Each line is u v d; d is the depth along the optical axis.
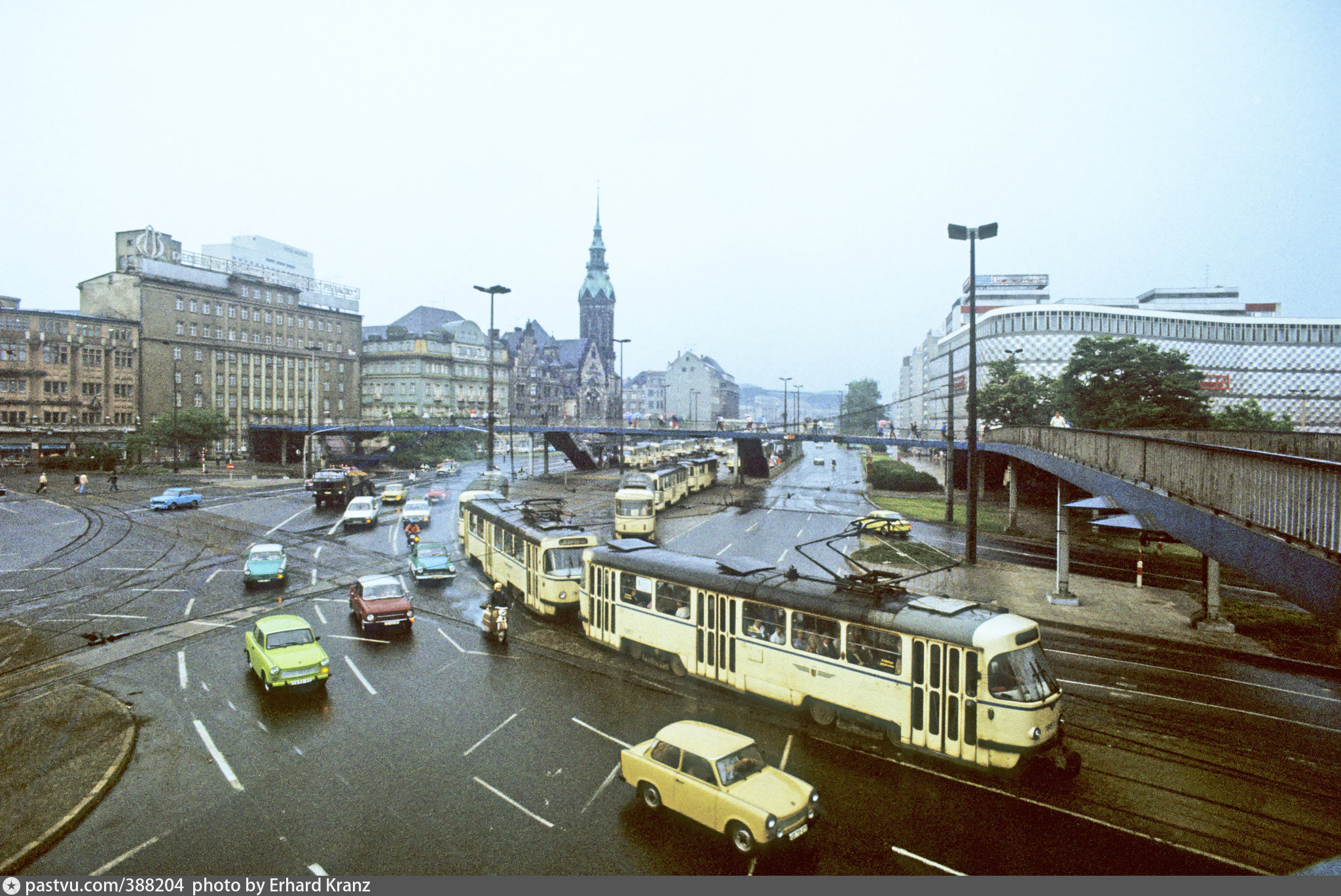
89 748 14.82
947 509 47.72
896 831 11.88
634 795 13.15
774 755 14.59
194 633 22.98
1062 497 27.33
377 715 16.67
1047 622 24.25
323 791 13.28
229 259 109.62
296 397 110.94
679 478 58.81
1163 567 33.84
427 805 12.80
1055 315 105.44
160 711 16.86
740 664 17.08
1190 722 16.39
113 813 12.51
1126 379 51.75
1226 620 24.09
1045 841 11.60
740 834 11.16
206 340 98.25
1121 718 16.58
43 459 76.00
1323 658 20.73
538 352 161.00
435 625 23.92
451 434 102.56
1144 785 13.53
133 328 90.12
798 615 15.98
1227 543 13.07
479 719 16.45
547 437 83.44
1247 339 105.38
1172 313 105.69
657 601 19.27
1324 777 13.87
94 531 41.12
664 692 18.03
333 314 118.50
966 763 13.39
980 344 113.44
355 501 45.41
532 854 11.30
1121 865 10.93
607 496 59.31
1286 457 11.08
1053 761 13.79
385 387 126.88
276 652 18.17
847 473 92.81
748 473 80.38
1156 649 21.73
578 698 17.66
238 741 15.34
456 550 37.12
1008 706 13.01
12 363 79.56
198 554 35.44
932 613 14.34
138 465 81.62
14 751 14.68
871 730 15.37
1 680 18.86
